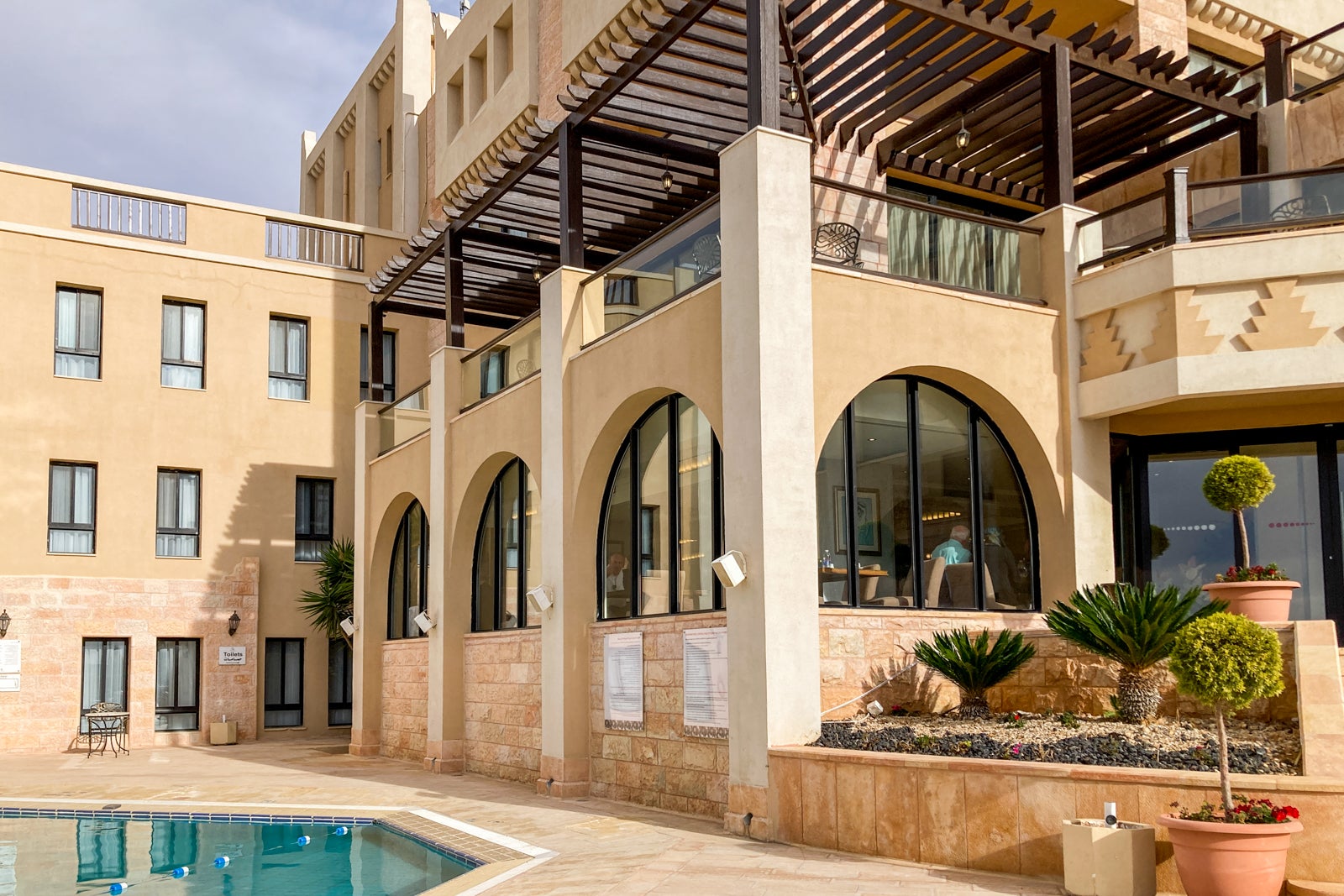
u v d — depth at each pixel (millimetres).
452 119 28516
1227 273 12086
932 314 12352
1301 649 9312
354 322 28828
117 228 26422
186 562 25859
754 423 10953
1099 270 13203
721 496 12523
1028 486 13281
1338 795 7574
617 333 13789
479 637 18188
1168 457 14656
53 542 24688
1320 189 12180
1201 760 8594
